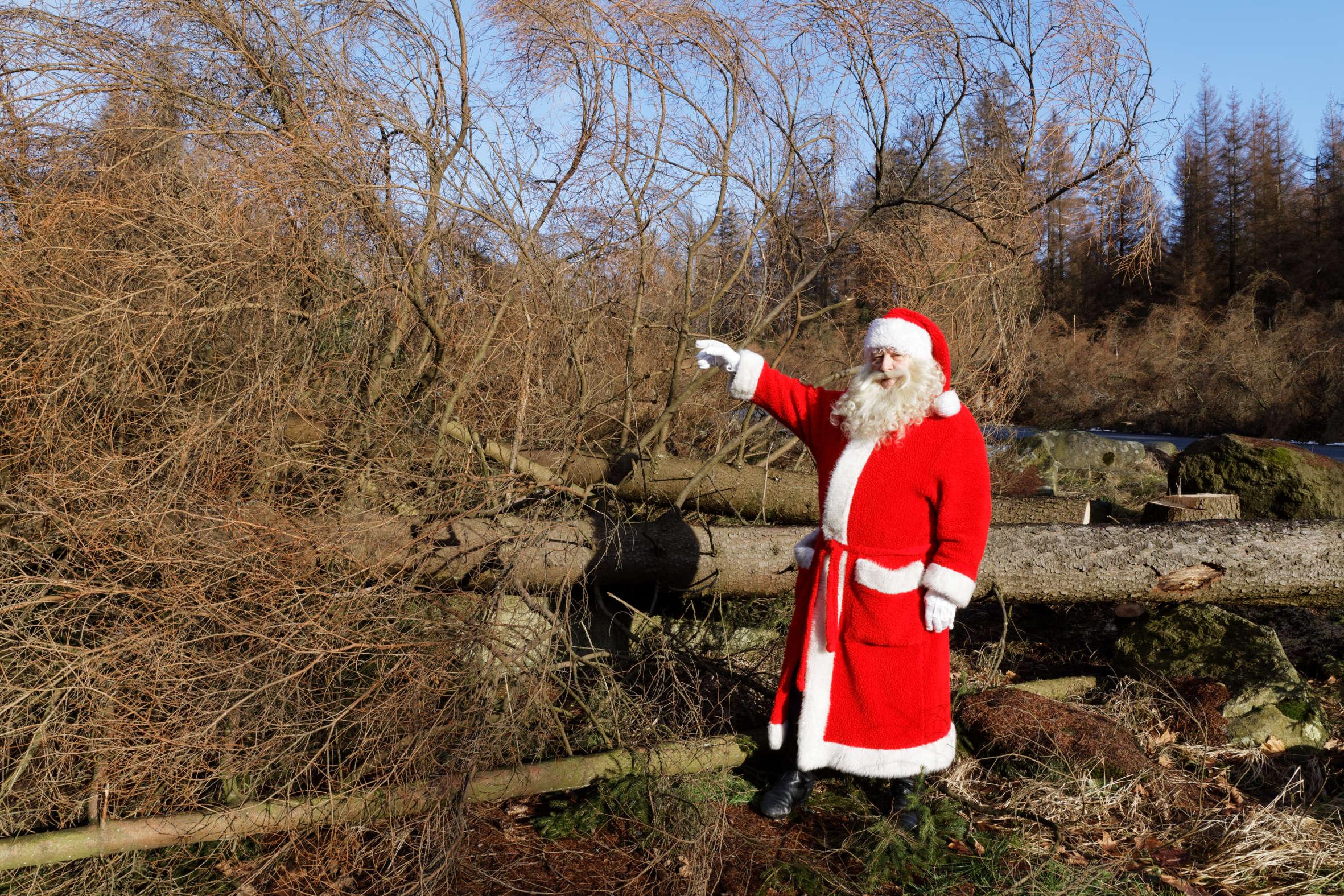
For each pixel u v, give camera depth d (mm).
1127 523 5082
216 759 2586
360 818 2520
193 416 2812
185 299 2918
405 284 3168
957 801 2912
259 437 2855
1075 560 3920
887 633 2658
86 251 2859
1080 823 2787
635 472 4223
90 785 2500
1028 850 2613
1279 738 3348
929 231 4723
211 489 2744
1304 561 3836
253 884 2402
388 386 3391
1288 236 34188
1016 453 7801
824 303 4977
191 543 2633
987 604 4812
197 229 2887
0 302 2811
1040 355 18891
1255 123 39156
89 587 2604
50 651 2475
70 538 2650
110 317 2725
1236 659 3686
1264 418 19688
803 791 2883
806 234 4770
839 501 2701
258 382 2830
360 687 2752
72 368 2705
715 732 3262
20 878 2334
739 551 3730
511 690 2881
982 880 2465
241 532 2584
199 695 2545
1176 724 3453
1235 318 23609
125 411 2932
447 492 3021
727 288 4242
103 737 2445
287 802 2482
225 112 3357
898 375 2637
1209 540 3896
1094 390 22859
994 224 4535
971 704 3375
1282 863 2520
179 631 2555
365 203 3047
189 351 3080
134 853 2395
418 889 2273
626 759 2936
